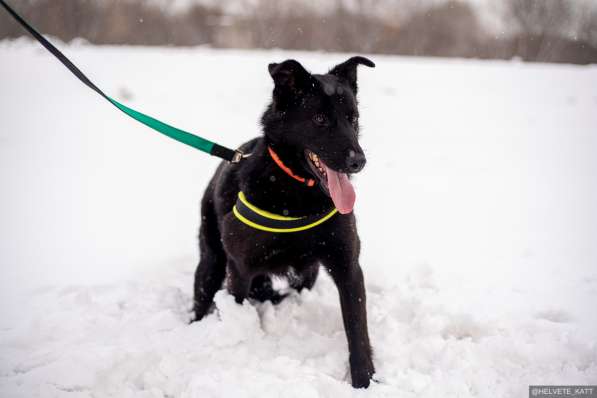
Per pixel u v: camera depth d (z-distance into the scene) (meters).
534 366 3.34
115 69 15.35
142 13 25.75
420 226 5.86
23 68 14.73
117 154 8.84
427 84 14.74
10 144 9.13
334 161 3.21
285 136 3.37
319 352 3.60
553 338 3.54
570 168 8.16
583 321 3.87
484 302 4.16
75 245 5.41
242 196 3.44
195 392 3.05
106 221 6.06
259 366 3.35
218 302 3.62
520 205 6.50
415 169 8.16
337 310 4.08
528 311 4.01
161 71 15.32
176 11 26.11
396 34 24.67
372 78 15.02
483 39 24.95
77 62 15.91
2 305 4.22
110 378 3.23
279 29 24.80
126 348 3.55
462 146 9.55
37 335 3.69
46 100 12.17
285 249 3.49
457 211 6.32
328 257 3.46
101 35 25.42
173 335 3.72
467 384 3.19
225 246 3.60
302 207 3.35
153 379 3.24
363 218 6.11
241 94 13.00
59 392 3.12
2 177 7.51
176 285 4.71
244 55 18.58
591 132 10.50
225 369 3.32
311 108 3.28
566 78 15.59
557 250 5.15
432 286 4.47
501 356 3.41
